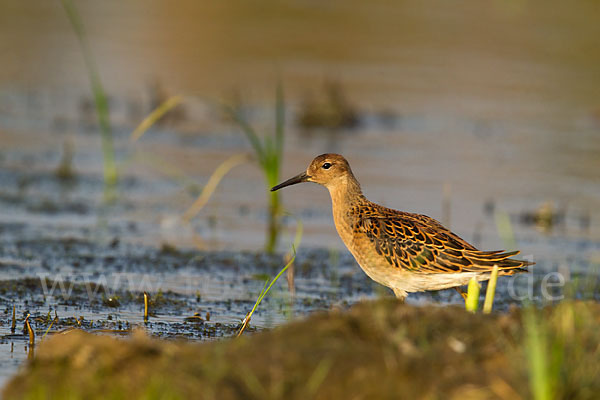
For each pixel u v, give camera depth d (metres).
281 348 7.01
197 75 24.64
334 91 22.44
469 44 29.16
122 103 22.73
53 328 9.91
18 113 21.73
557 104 23.89
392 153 19.44
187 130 21.06
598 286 12.36
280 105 15.59
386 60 27.03
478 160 19.12
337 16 32.50
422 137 20.97
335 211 11.84
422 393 6.52
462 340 7.12
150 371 6.89
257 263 13.11
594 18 32.81
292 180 11.93
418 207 15.61
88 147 19.36
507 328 7.39
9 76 24.59
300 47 28.03
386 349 6.91
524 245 14.23
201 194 16.52
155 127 21.23
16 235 13.86
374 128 21.69
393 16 32.56
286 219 15.48
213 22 31.06
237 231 14.70
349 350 6.91
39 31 29.03
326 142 20.22
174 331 9.92
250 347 7.11
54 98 23.03
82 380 6.97
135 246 13.65
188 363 6.91
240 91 23.47
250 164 18.83
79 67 25.38
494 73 26.30
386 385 6.57
